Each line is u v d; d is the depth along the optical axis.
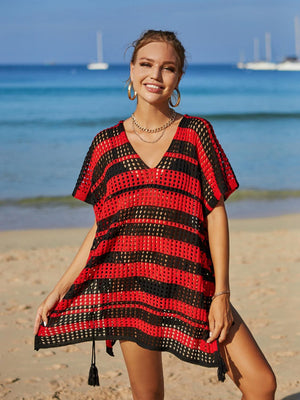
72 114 31.72
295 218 11.41
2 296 6.25
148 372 2.70
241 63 182.38
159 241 2.54
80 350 4.77
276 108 36.97
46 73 113.69
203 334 2.50
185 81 76.69
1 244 9.28
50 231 10.32
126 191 2.56
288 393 3.80
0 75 98.31
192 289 2.51
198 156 2.56
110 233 2.57
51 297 2.71
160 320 2.56
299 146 20.91
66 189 14.08
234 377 2.54
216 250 2.54
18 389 3.96
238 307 5.75
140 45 2.58
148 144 2.59
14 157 18.31
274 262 7.65
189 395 3.84
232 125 27.83
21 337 5.03
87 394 3.84
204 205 2.56
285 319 5.37
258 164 17.53
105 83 62.00
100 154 2.69
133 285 2.61
